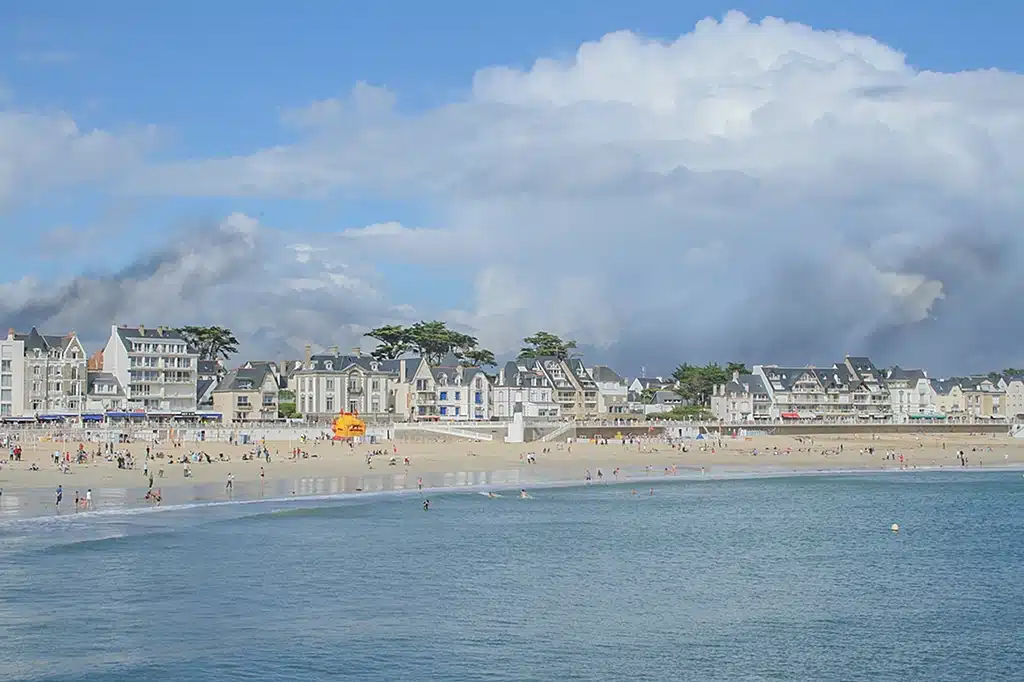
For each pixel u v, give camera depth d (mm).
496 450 192375
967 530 104625
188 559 78562
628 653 57062
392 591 70188
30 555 78250
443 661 55000
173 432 190750
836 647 58719
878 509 122750
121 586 68875
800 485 154125
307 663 54031
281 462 160375
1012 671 54875
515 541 92062
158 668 52500
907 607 68188
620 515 112562
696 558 85500
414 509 113938
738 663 55719
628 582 75000
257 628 59906
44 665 52500
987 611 67188
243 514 104562
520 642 58719
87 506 105375
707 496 135750
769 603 68938
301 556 81625
